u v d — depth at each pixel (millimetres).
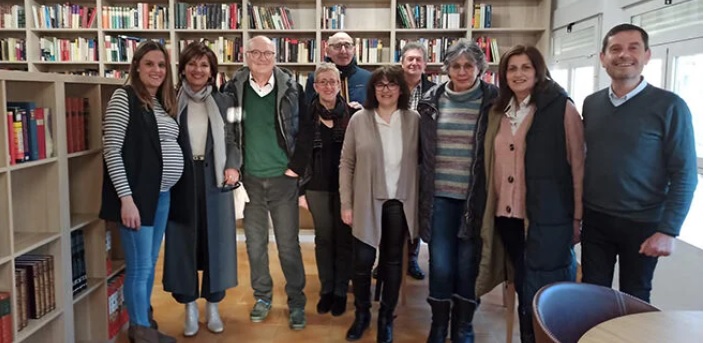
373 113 2537
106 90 2719
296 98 2820
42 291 2240
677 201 1933
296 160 2797
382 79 2465
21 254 2059
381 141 2500
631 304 1630
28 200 2295
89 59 5012
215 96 2670
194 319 2852
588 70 4043
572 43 4336
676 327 1350
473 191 2334
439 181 2424
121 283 2861
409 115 2521
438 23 4887
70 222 2418
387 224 2557
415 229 2521
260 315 3025
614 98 2076
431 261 2525
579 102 4219
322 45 4992
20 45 5012
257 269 3020
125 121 2260
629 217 2047
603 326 1359
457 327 2551
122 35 5094
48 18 4953
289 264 2920
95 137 2582
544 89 2150
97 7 4918
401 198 2496
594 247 2201
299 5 5086
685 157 1929
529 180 2168
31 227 2311
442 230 2465
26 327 2154
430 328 2859
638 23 3287
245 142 2809
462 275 2477
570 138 2129
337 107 2871
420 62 3402
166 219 2533
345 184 2623
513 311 2586
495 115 2270
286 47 4965
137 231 2324
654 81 3137
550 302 1558
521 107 2211
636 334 1309
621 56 1991
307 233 5027
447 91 2406
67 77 2311
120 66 5145
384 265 2682
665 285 2713
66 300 2359
